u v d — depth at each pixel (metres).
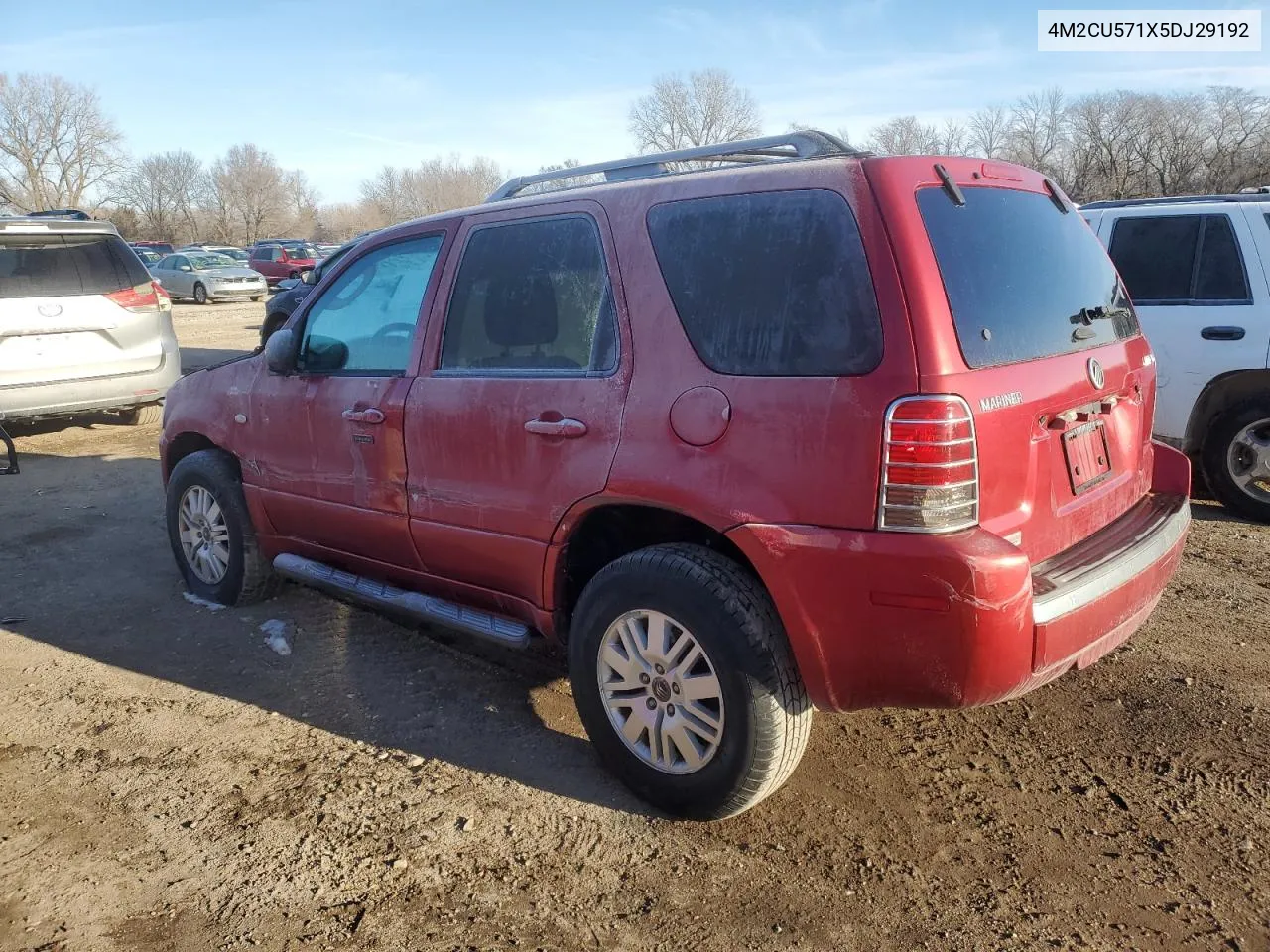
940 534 2.47
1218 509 6.15
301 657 4.27
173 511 4.99
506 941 2.55
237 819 3.09
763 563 2.67
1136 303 6.13
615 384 3.01
